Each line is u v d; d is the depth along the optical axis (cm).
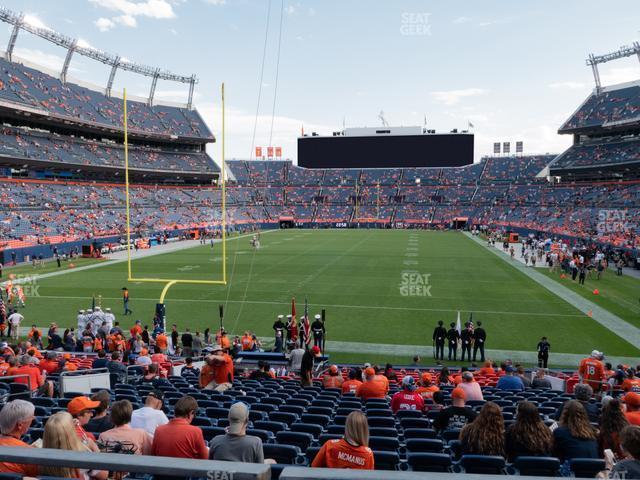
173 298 2727
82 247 4459
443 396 924
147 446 418
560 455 482
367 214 8369
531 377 1458
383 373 1347
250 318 2317
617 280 3231
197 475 176
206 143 8619
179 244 5609
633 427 344
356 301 2634
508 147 9206
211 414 745
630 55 7175
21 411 309
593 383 1145
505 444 494
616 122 6412
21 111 5422
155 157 7788
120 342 1631
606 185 6619
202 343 1805
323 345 1820
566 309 2433
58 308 2505
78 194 5934
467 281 3192
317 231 7488
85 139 6931
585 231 5056
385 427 680
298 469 173
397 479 163
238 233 6931
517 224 6675
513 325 2169
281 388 1062
